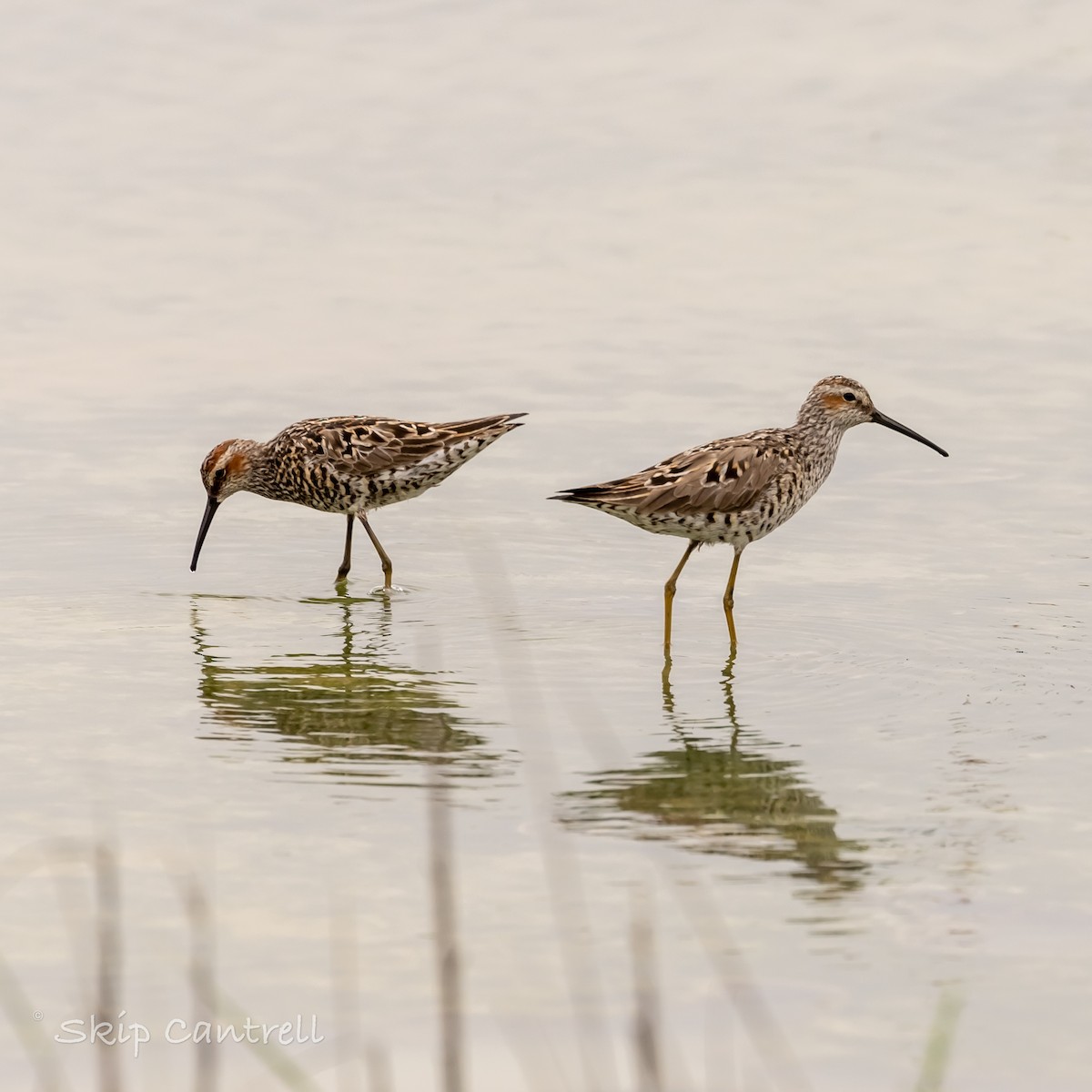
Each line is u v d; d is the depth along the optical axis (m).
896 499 18.52
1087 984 9.09
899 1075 8.27
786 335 22.59
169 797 11.67
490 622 15.79
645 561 17.41
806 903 10.05
